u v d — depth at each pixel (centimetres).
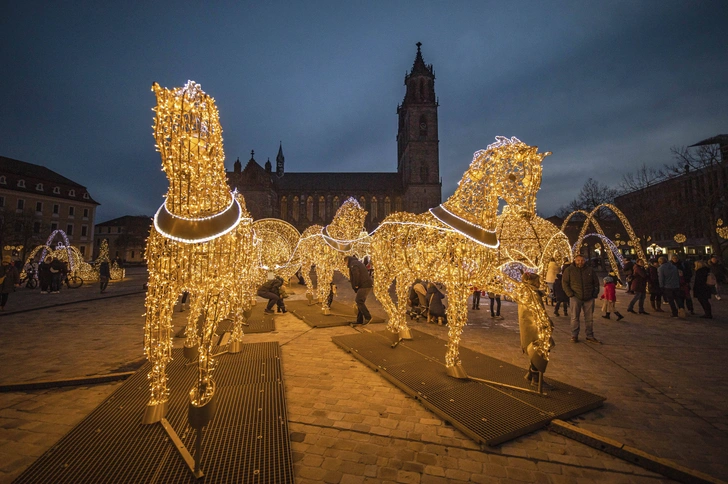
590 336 638
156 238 304
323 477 242
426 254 462
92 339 645
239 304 524
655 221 2625
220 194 326
